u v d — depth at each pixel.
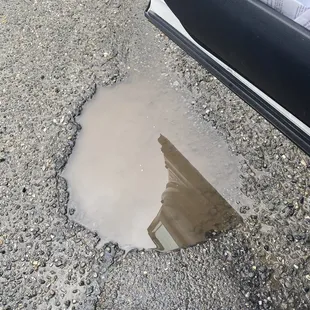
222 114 2.04
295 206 1.76
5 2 2.66
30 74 2.31
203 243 1.72
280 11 1.02
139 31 2.39
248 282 1.61
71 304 1.64
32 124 2.13
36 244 1.79
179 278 1.65
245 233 1.73
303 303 1.55
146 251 1.73
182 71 2.20
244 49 1.10
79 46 2.38
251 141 1.95
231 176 1.88
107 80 2.23
